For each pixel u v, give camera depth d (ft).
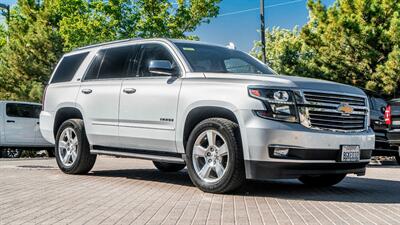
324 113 21.30
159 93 24.26
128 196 21.02
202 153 22.24
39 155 68.95
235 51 27.09
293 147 20.39
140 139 25.16
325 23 71.87
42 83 95.20
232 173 20.99
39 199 20.01
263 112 20.57
